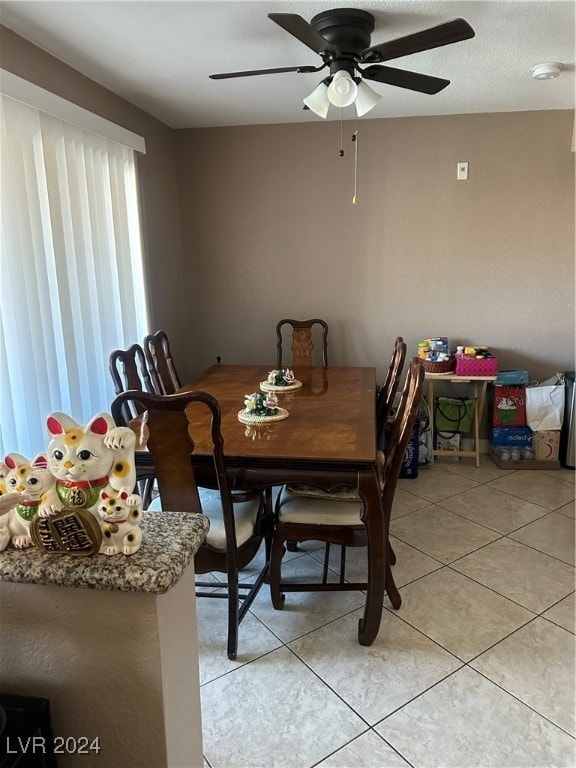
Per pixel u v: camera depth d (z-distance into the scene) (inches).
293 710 66.5
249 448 76.9
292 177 152.6
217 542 76.4
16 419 90.1
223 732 63.4
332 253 155.4
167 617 36.7
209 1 77.8
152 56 98.1
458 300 152.7
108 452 35.5
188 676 40.9
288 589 83.5
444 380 151.5
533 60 102.1
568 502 125.3
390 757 59.8
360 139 147.5
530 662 74.0
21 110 88.2
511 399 147.0
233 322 164.6
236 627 75.3
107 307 118.6
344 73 77.7
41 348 94.3
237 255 159.9
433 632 80.3
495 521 115.8
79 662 36.9
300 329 154.0
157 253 146.1
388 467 82.5
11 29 86.1
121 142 120.3
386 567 83.7
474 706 66.6
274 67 104.4
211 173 155.6
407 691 69.2
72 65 102.4
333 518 80.3
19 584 36.2
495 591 90.2
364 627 77.1
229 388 118.4
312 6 79.7
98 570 34.4
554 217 144.3
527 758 59.6
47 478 36.0
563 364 151.5
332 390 115.4
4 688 38.3
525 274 148.6
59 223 99.3
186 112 137.1
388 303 155.9
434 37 73.0
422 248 151.2
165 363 123.2
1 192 84.5
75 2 77.5
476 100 129.3
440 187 147.0
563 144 139.9
